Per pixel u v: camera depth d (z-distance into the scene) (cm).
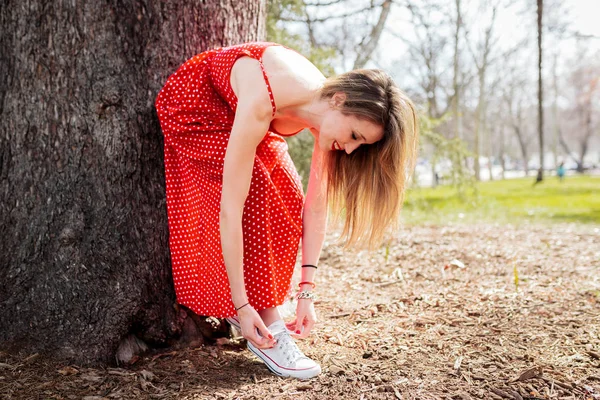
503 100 4000
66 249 216
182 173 218
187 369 209
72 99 218
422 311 285
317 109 194
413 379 196
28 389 190
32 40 218
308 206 229
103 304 216
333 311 288
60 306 216
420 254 430
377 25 633
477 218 776
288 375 200
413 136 196
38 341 216
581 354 218
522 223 719
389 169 198
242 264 196
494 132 4978
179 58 229
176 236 221
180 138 212
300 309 224
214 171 207
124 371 207
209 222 207
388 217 209
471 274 370
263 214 206
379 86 190
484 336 242
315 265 228
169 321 230
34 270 219
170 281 232
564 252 451
